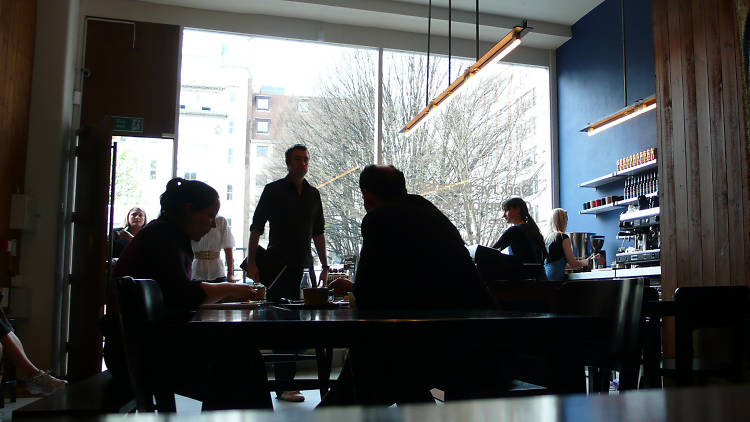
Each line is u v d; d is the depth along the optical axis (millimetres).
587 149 7375
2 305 4844
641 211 6047
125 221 5695
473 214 7570
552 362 1151
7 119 4824
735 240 3229
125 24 6434
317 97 7188
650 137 6367
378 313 1329
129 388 1670
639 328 1796
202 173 6672
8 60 4793
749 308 2330
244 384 1291
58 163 5293
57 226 5227
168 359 1295
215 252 5305
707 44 3461
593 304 2053
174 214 2287
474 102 7723
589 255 6852
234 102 6895
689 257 3602
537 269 3746
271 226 4340
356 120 7285
